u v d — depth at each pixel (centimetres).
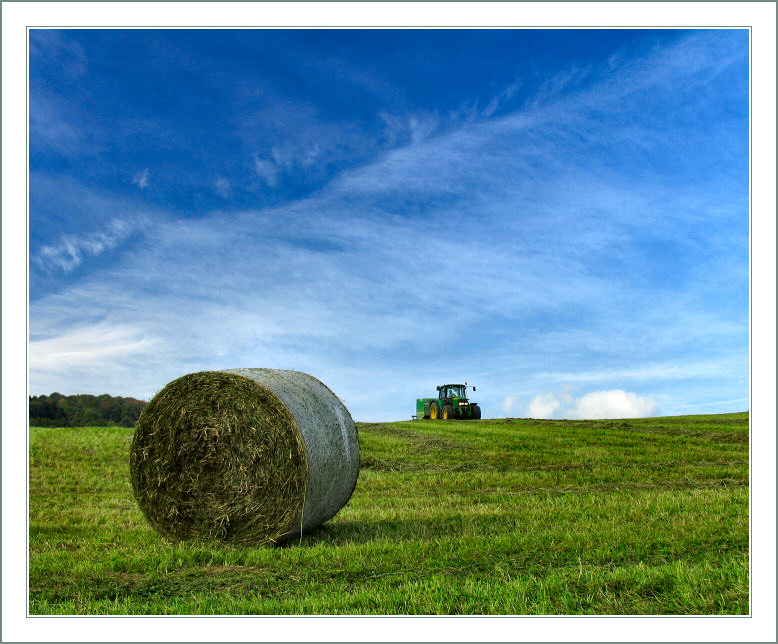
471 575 527
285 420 705
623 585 483
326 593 490
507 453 1633
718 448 1634
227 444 720
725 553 571
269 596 493
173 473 739
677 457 1488
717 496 909
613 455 1552
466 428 2281
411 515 862
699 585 470
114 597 498
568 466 1412
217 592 505
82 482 1199
